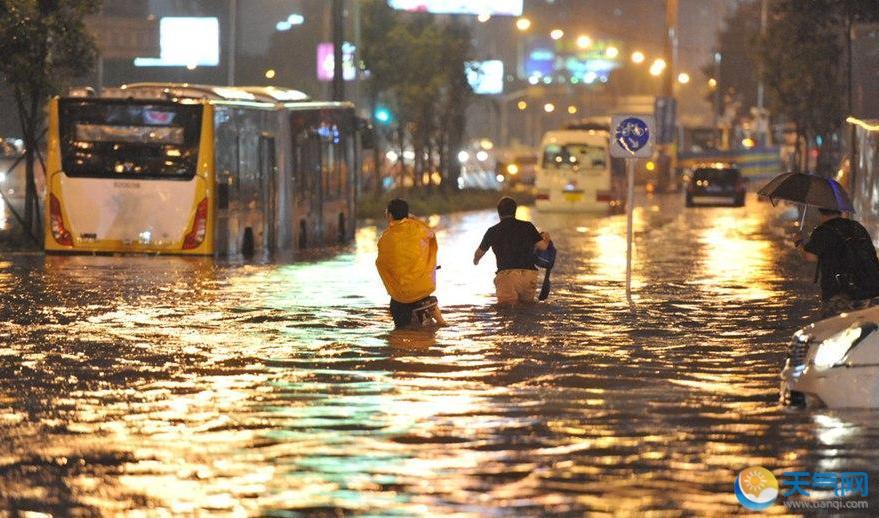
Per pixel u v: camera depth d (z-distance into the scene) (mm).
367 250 48406
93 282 34156
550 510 12492
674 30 114375
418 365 21156
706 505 12688
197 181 41781
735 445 15219
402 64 87250
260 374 20266
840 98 79438
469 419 16797
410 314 25781
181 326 25781
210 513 12422
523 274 29469
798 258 45000
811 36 77188
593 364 21375
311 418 16844
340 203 54656
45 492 13164
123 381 19625
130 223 41906
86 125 41875
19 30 43906
